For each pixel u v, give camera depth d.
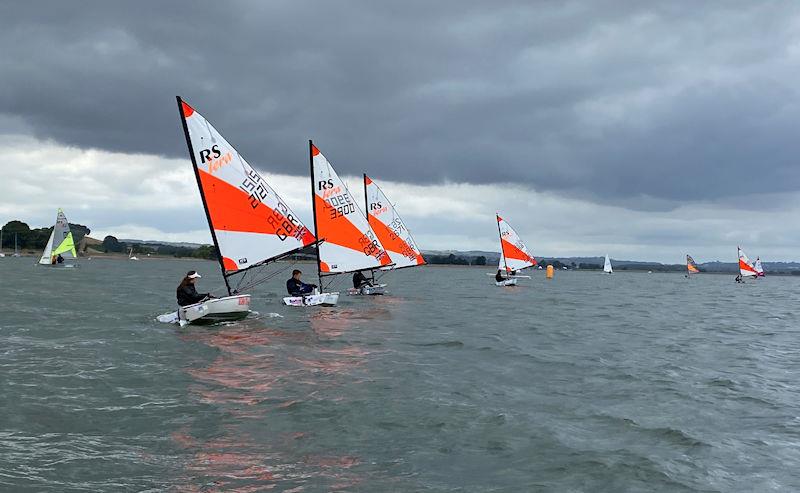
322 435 9.56
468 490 7.61
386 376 14.13
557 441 9.66
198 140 22.75
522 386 13.77
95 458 8.23
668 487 7.95
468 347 19.42
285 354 16.59
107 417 10.16
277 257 24.83
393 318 27.20
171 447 8.80
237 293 23.89
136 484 7.39
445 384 13.55
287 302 30.55
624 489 7.84
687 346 21.47
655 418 11.29
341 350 17.61
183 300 22.23
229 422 10.09
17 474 7.54
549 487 7.81
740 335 25.48
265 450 8.80
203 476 7.72
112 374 13.44
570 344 21.23
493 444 9.43
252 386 12.70
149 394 11.78
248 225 23.97
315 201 31.73
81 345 17.20
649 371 16.11
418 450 9.03
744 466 8.81
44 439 8.93
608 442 9.73
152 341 18.22
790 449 9.63
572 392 13.31
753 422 11.22
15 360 14.66
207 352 16.55
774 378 15.59
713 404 12.52
